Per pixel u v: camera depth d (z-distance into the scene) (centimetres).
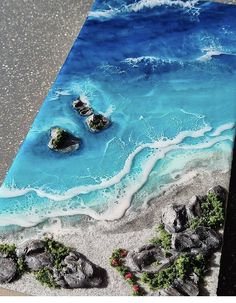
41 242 243
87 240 245
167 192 253
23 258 240
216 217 243
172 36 305
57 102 284
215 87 282
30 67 334
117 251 240
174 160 261
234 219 271
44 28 352
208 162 259
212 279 231
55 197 255
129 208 250
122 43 304
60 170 262
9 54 340
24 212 253
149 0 322
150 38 305
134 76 290
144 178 257
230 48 297
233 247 263
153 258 236
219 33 304
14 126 313
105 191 255
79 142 270
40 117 279
